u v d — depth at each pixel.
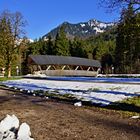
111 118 15.05
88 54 132.38
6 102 22.00
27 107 19.19
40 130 12.34
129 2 18.00
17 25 65.12
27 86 37.38
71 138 11.05
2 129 8.66
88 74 94.88
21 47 66.12
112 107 19.02
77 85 34.28
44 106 19.64
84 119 14.81
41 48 133.75
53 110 17.83
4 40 64.75
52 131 12.16
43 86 35.91
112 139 10.90
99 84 33.94
